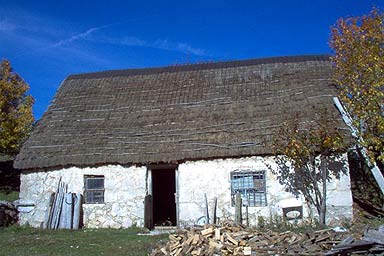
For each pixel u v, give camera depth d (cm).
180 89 1823
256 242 974
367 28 1534
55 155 1612
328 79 1622
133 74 2019
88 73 2111
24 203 1606
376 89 1374
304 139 1317
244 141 1462
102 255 1050
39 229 1498
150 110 1741
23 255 1065
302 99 1568
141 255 1024
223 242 977
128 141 1606
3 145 2014
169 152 1511
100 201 1571
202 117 1631
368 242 821
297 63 1802
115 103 1828
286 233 1015
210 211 1441
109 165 1566
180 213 1465
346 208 1332
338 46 1585
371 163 1359
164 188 1930
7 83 2086
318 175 1364
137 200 1530
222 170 1461
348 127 1374
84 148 1614
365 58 1449
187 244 991
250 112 1589
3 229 1495
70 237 1322
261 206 1407
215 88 1773
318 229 1187
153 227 1555
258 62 1884
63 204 1560
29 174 1630
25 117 2084
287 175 1398
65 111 1833
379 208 1378
